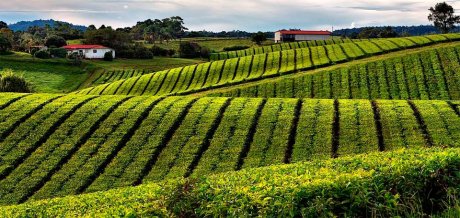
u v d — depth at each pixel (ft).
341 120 135.44
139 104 151.74
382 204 39.17
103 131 131.85
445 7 580.30
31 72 401.90
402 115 138.21
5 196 102.01
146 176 109.19
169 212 40.63
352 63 295.89
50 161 116.78
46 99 156.25
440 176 43.52
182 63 481.46
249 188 42.27
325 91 249.55
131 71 428.56
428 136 123.34
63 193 102.94
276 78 282.77
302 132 128.47
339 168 49.80
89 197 67.51
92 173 110.93
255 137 126.41
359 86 252.01
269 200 38.96
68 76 402.11
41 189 104.63
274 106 148.46
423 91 241.35
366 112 141.18
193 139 126.41
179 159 116.47
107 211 47.19
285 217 37.83
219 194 41.55
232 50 608.19
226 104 151.23
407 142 120.37
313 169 53.21
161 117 140.05
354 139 123.65
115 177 109.19
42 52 454.81
